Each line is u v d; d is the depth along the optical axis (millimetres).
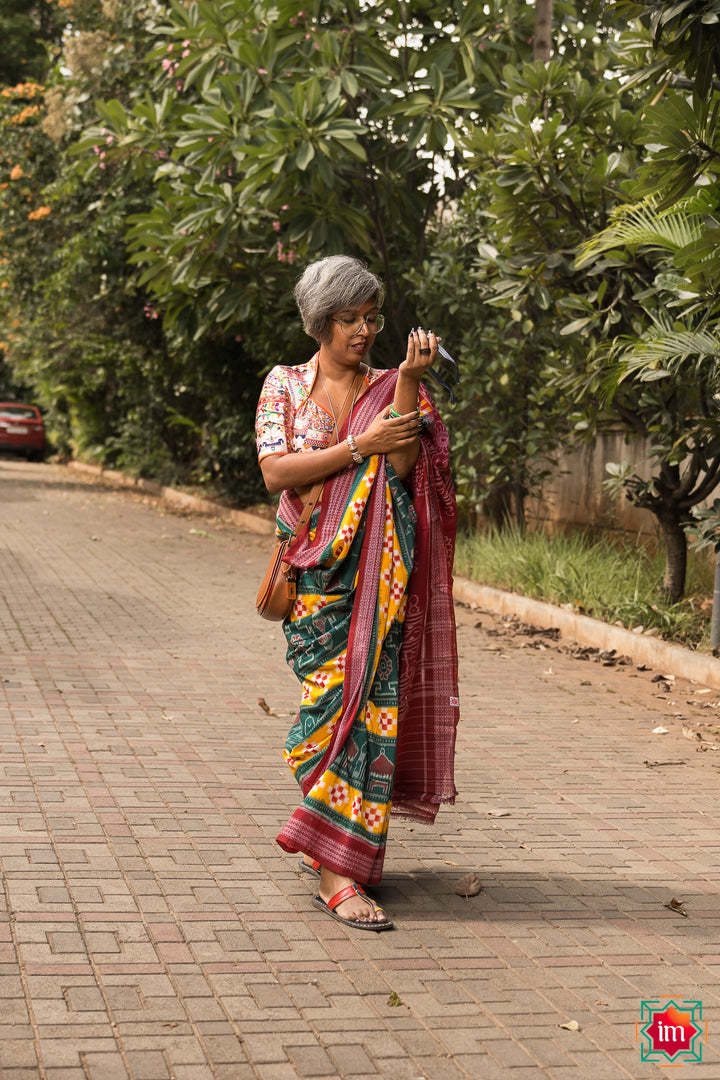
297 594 3641
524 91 9031
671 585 8867
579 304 8211
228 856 3990
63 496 20438
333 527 3527
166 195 12227
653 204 7418
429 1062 2721
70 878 3693
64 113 16750
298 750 3605
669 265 7652
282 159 10211
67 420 30047
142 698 6320
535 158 8242
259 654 7789
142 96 15891
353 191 12461
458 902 3744
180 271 11773
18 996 2900
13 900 3490
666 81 6422
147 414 22344
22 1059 2605
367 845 3537
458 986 3127
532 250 8945
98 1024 2791
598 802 4926
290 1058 2695
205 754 5254
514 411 11086
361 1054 2732
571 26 12070
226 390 17828
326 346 3627
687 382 7785
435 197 13156
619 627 8430
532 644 8570
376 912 3514
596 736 6078
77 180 17844
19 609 9047
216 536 15336
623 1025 2965
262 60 10781
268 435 3604
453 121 10812
